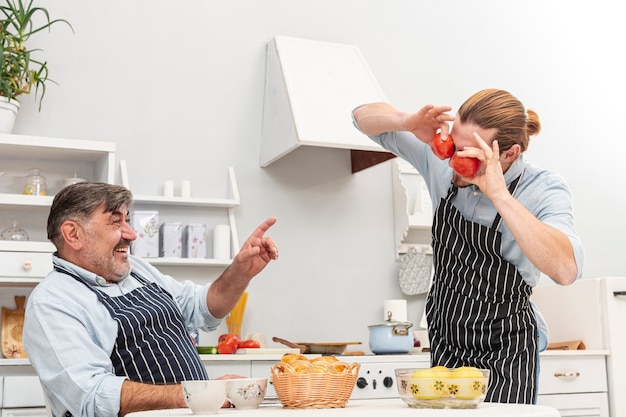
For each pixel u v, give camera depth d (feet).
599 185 14.60
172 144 11.66
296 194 12.30
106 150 10.18
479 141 5.24
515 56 14.33
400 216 12.77
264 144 12.06
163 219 11.41
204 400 4.32
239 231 11.84
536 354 6.39
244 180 12.00
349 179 12.71
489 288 6.30
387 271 12.74
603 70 14.97
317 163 12.52
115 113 11.40
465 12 14.08
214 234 11.43
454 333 6.53
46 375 6.02
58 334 6.08
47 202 9.91
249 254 7.14
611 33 15.16
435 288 6.75
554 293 12.82
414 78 13.50
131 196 7.09
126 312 6.58
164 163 11.57
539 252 5.10
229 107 12.09
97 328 6.38
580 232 14.33
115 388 5.73
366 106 7.11
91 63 11.37
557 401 11.30
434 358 6.72
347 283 12.41
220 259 11.22
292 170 12.34
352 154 12.68
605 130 14.79
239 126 12.10
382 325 11.16
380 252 12.73
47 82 11.08
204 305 7.56
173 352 6.66
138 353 6.51
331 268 12.34
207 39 12.11
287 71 11.72
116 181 11.23
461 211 6.46
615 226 14.60
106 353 6.31
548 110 14.44
